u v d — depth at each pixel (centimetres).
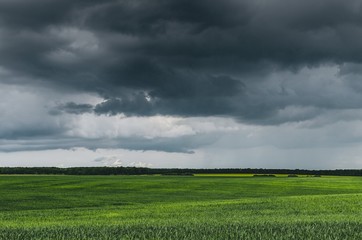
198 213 3303
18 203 5038
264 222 2278
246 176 12581
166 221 2616
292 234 1714
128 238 1706
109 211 3731
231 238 1659
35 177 10288
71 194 6172
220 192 6638
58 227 2203
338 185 8056
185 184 8181
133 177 11019
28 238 1753
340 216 2839
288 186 7812
